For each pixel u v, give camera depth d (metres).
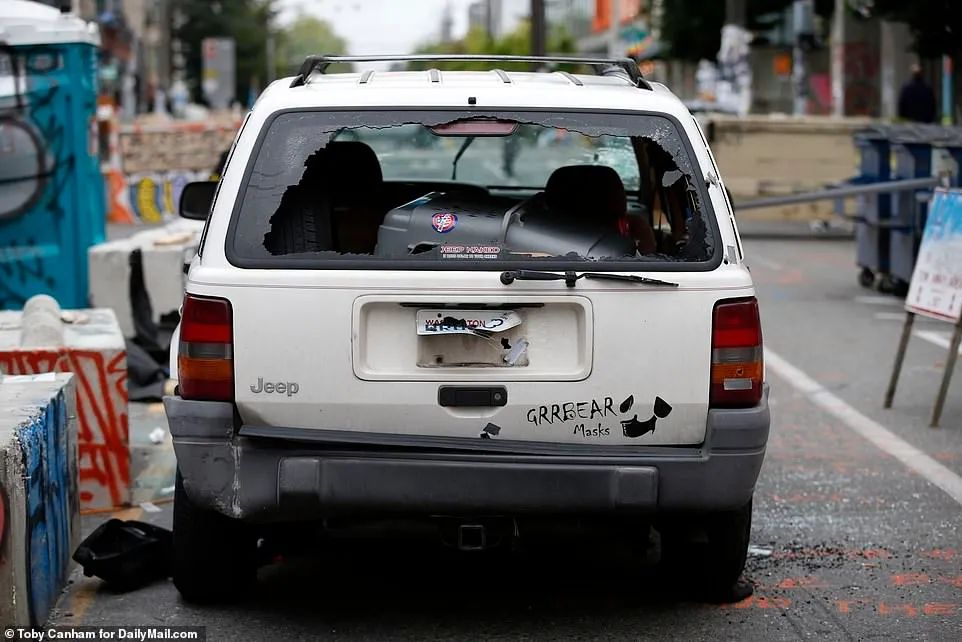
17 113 20.25
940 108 65.12
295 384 8.74
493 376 8.78
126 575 10.38
